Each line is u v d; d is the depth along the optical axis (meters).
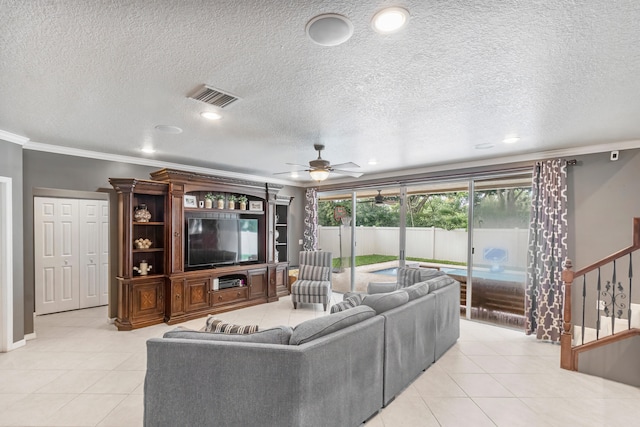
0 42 1.63
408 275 4.39
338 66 1.91
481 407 2.47
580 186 3.88
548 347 3.74
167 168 4.90
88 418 2.28
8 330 3.47
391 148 3.98
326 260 5.71
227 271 5.22
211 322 2.19
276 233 6.22
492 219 4.65
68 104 2.53
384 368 2.45
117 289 4.53
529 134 3.32
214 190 5.13
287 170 5.75
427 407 2.47
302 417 1.72
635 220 2.90
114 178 4.23
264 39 1.62
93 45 1.67
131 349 3.54
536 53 1.75
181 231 4.66
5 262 3.45
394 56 1.79
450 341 3.67
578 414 2.38
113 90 2.26
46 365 3.13
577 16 1.42
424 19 1.46
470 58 1.81
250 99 2.42
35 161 3.87
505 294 4.53
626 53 1.74
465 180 4.90
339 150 4.11
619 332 2.90
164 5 1.35
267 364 1.73
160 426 1.82
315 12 1.41
